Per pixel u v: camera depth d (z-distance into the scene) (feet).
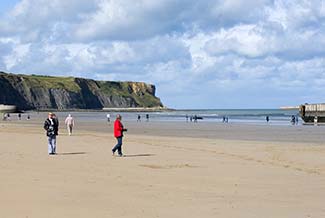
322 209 39.34
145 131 178.50
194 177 56.54
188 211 38.24
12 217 35.63
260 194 45.75
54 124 83.66
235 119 352.08
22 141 113.60
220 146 103.19
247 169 64.18
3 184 49.55
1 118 369.91
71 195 44.19
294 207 40.06
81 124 248.52
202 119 351.87
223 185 50.93
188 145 105.60
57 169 62.28
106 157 79.20
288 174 59.47
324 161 74.18
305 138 137.59
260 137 142.10
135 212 37.68
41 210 37.99
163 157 79.56
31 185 49.19
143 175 57.93
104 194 44.91
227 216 36.73
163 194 45.32
